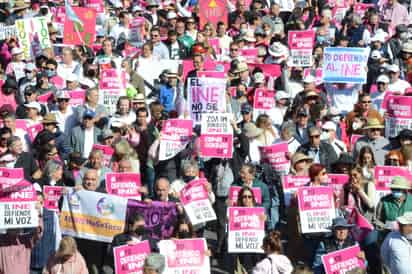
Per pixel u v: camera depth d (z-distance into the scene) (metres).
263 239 21.80
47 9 42.12
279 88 34.59
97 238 23.53
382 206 23.55
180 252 22.11
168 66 35.84
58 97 30.23
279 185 26.55
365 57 32.50
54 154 25.97
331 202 23.05
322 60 35.28
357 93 32.84
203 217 23.62
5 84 33.50
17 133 29.19
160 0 44.56
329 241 22.77
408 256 22.09
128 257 21.59
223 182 26.17
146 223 23.59
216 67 34.34
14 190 22.16
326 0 45.25
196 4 46.44
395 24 43.94
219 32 39.19
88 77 33.66
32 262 23.70
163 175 27.56
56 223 23.67
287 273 21.23
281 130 28.56
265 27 39.81
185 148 27.42
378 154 27.59
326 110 29.14
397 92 32.19
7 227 22.14
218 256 26.08
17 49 36.00
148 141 28.22
